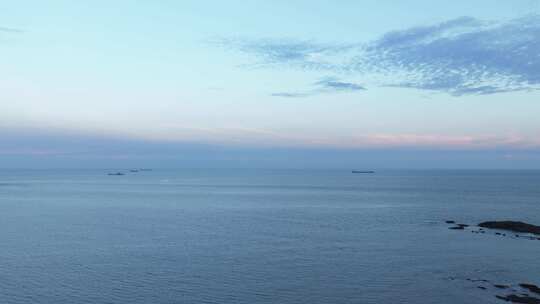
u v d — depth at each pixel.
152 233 79.00
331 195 182.50
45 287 46.34
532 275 50.97
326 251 63.59
